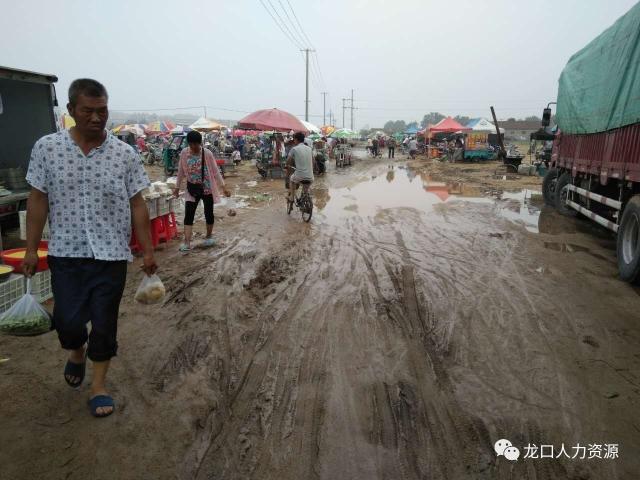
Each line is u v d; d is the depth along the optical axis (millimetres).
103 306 3172
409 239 8852
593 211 9453
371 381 3875
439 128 38500
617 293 5996
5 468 2852
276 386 3791
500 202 13930
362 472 2893
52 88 8438
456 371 4047
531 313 5277
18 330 3273
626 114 7066
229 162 22875
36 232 3078
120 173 3139
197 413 3426
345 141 40406
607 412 3508
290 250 7934
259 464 2947
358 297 5703
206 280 6277
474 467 2951
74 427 3238
